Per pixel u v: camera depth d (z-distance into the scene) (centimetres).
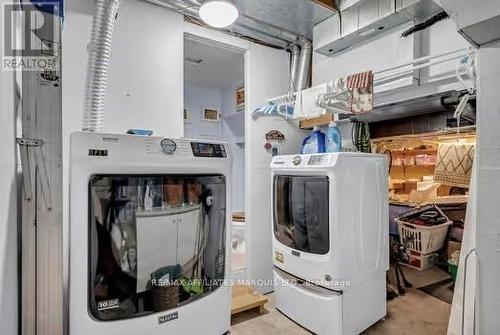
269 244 338
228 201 155
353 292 227
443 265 381
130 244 121
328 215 223
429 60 251
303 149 299
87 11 220
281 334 239
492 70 152
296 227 256
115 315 116
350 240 227
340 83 247
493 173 151
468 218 198
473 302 185
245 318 265
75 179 106
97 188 111
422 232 369
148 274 126
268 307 287
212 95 502
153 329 123
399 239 399
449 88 245
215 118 504
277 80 347
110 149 113
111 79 230
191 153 136
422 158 430
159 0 244
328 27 293
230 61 380
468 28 144
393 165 444
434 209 383
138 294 123
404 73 257
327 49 308
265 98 336
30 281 108
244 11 272
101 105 182
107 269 114
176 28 264
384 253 260
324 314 227
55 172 111
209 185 147
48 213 111
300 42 336
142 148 121
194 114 481
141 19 245
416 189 432
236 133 505
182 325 132
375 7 258
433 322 252
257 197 330
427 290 316
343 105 261
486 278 152
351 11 275
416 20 252
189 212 140
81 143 108
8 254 96
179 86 263
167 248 133
